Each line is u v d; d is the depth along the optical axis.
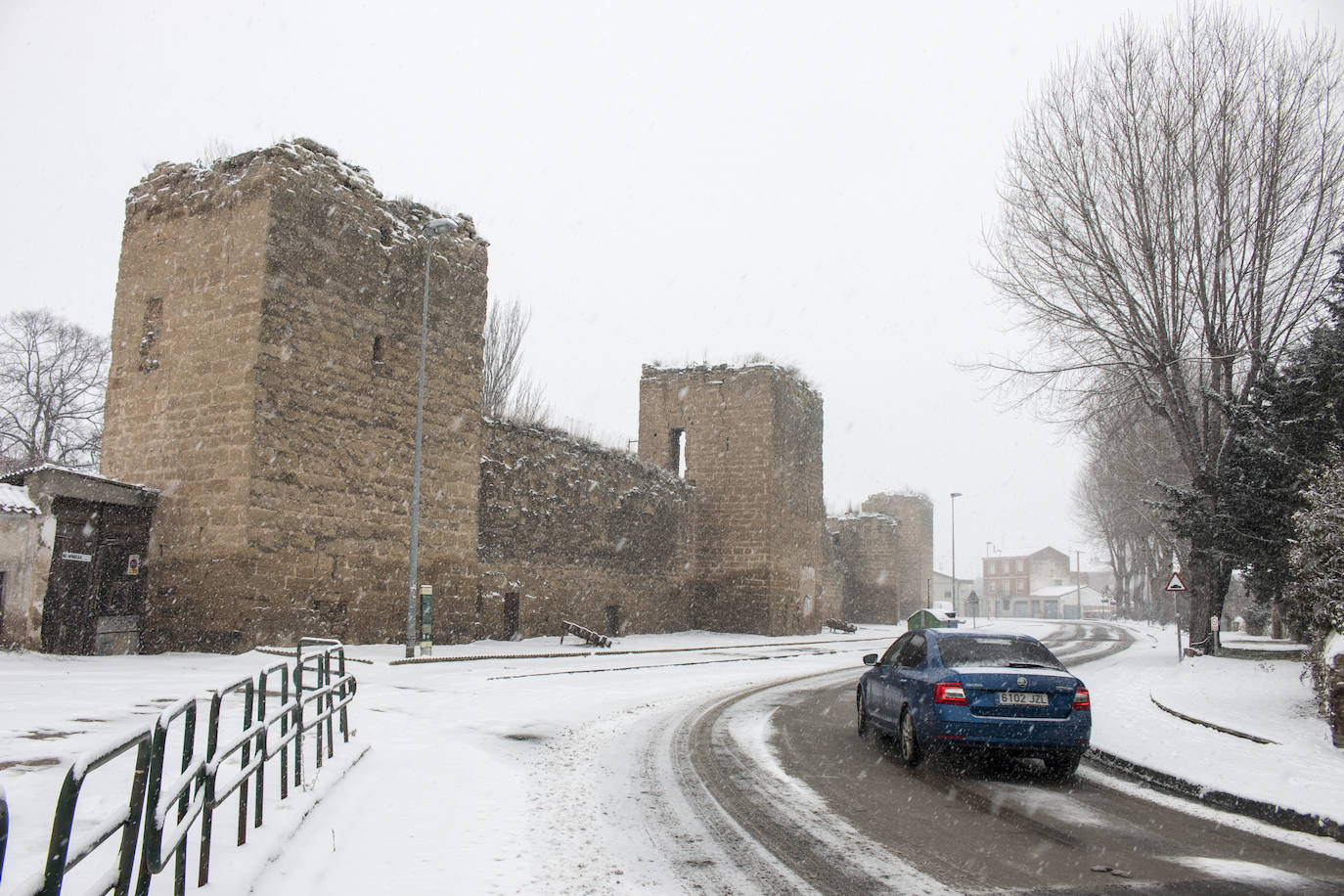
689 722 12.43
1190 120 22.97
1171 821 7.41
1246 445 19.77
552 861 5.70
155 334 20.55
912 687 9.73
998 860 6.08
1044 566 138.12
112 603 18.20
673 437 41.66
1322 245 21.30
